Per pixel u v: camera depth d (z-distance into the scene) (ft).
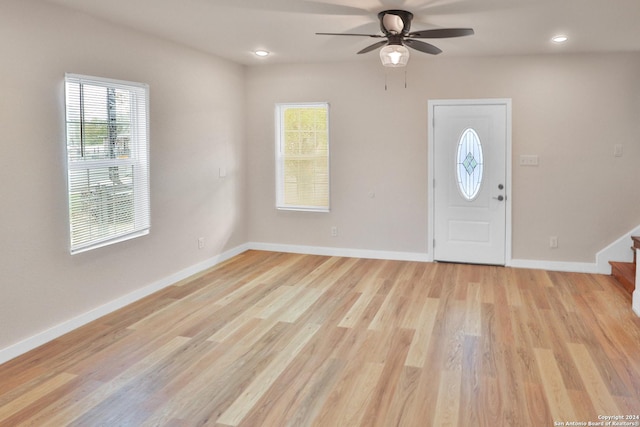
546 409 9.03
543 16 12.97
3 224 11.03
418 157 19.89
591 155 18.12
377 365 10.91
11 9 10.97
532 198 18.86
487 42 16.19
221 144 19.88
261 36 15.58
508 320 13.56
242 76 21.35
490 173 19.21
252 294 15.98
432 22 13.66
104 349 11.76
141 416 8.91
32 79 11.55
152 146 15.76
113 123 14.02
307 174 21.47
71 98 12.61
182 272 17.65
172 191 16.92
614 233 18.17
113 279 14.37
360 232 20.95
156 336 12.55
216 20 13.60
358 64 20.12
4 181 11.01
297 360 11.18
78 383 10.12
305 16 13.12
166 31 14.93
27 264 11.63
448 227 19.93
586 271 18.52
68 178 12.60
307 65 20.70
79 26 12.74
